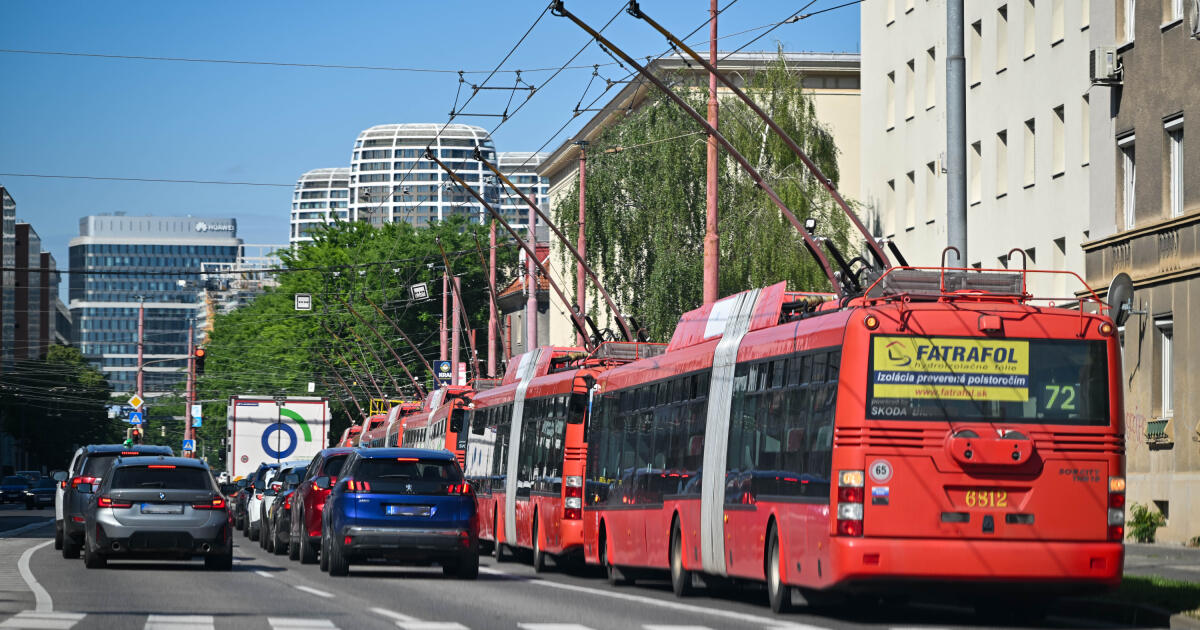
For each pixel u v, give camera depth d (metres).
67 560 30.70
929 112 57.22
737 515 20.19
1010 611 18.92
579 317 42.34
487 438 37.25
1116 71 34.59
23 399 151.62
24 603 18.69
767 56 74.69
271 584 23.36
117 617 16.66
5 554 33.41
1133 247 34.00
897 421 16.80
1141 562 25.31
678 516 22.88
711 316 23.03
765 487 19.12
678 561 22.91
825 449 17.16
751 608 19.91
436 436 46.31
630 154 54.78
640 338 40.66
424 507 25.56
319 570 28.34
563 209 56.84
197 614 17.22
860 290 20.38
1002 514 16.77
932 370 16.91
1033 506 16.81
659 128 54.62
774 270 53.19
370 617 17.12
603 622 16.83
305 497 31.56
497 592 22.12
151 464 27.55
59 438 152.88
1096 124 36.06
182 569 27.67
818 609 19.95
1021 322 17.06
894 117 60.75
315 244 111.25
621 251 55.62
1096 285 35.62
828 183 27.03
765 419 19.39
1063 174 48.03
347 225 111.50
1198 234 31.31
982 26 53.94
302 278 107.06
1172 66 32.47
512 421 34.12
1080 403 17.02
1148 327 33.31
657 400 24.59
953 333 16.97
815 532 17.28
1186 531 31.66
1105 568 16.77
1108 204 35.34
